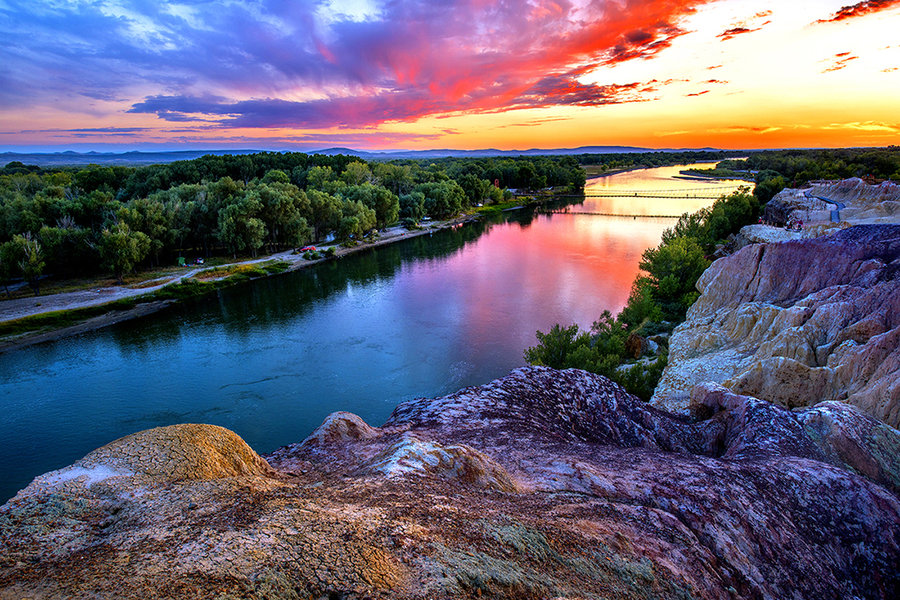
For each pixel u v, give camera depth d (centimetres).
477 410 2005
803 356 3219
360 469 1254
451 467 1238
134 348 5875
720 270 4769
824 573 1376
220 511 791
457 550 781
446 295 7781
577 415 2203
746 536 1313
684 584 982
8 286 8100
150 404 4534
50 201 9144
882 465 1997
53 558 662
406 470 1152
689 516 1295
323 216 11775
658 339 5347
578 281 8269
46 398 4641
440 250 11281
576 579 845
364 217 11944
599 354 4228
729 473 1603
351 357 5541
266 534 709
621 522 1146
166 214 9600
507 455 1575
